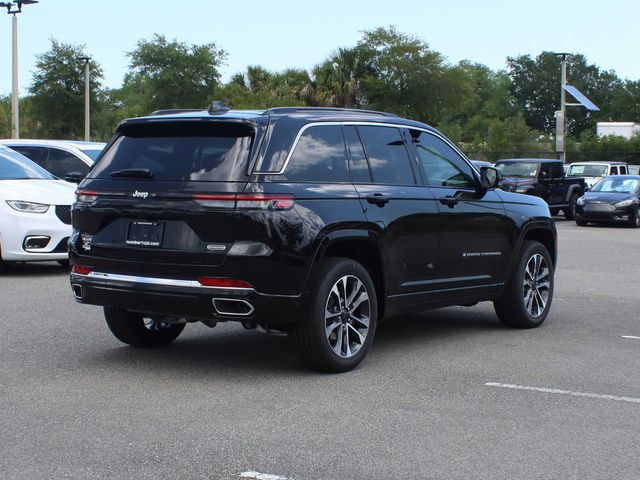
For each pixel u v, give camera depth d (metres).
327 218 6.34
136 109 61.94
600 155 55.50
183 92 57.31
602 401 5.89
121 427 5.15
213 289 6.02
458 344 7.79
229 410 5.54
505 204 8.32
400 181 7.20
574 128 117.00
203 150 6.29
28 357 6.97
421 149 7.56
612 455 4.77
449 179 7.77
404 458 4.66
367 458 4.66
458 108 57.12
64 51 51.72
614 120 112.56
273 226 6.02
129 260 6.31
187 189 6.12
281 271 6.07
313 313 6.29
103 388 6.05
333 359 6.46
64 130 52.56
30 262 13.57
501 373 6.66
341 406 5.66
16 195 11.55
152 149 6.50
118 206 6.38
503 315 8.59
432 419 5.40
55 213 11.66
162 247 6.18
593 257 16.23
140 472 4.41
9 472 4.39
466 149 58.81
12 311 9.03
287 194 6.14
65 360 6.89
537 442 4.98
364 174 6.88
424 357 7.21
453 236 7.63
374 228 6.74
